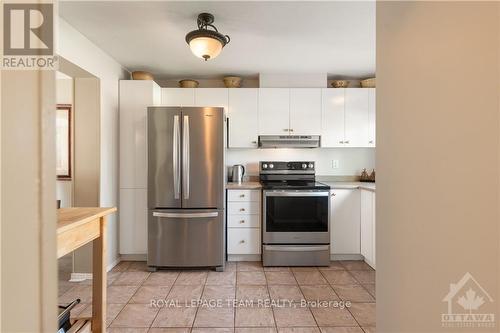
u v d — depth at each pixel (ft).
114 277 8.64
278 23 7.04
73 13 6.56
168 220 9.11
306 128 10.77
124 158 9.85
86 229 4.11
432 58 2.52
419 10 2.71
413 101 2.83
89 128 8.55
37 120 1.37
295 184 10.39
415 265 2.82
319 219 9.64
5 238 1.26
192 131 9.06
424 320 2.67
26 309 1.34
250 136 10.77
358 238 9.90
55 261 1.46
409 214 2.93
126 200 9.86
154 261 9.12
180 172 9.09
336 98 10.77
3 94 1.25
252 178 11.74
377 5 3.63
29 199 1.34
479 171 1.99
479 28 1.98
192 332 5.78
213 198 9.14
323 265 9.54
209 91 10.73
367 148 11.76
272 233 9.59
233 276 8.72
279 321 6.18
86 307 6.92
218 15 6.64
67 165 11.05
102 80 8.72
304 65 10.11
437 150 2.46
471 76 2.06
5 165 1.26
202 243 9.14
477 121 2.01
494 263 1.88
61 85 11.02
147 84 9.87
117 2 6.10
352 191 9.88
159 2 6.11
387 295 3.43
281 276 8.71
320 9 6.39
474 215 2.05
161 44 8.30
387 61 3.38
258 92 10.75
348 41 8.09
